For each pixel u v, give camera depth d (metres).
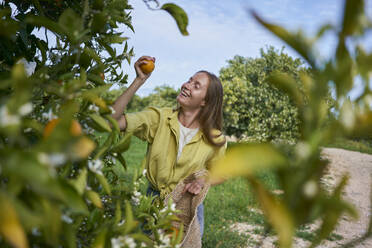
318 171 0.36
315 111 0.37
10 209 0.40
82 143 0.48
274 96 11.97
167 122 2.00
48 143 0.47
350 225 4.82
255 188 0.36
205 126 2.08
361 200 6.57
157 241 1.18
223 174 0.33
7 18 1.08
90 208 1.02
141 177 1.30
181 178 1.99
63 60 1.08
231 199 5.90
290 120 11.05
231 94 13.61
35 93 0.94
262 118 12.13
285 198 0.36
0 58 1.22
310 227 4.52
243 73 15.62
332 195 0.39
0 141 0.67
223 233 4.26
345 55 0.36
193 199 1.83
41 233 0.63
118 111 1.55
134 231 1.11
